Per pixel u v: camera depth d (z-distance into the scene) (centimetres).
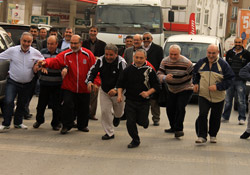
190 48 1720
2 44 1148
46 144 914
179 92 1008
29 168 739
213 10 6344
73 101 1024
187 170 761
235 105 1577
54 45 1101
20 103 1047
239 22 3419
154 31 2036
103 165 773
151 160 820
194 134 1087
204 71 961
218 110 981
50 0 3556
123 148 909
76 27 3862
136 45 1176
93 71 965
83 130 1065
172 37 1809
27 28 1739
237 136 1096
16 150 854
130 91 908
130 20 2039
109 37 2019
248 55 1301
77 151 867
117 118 1009
